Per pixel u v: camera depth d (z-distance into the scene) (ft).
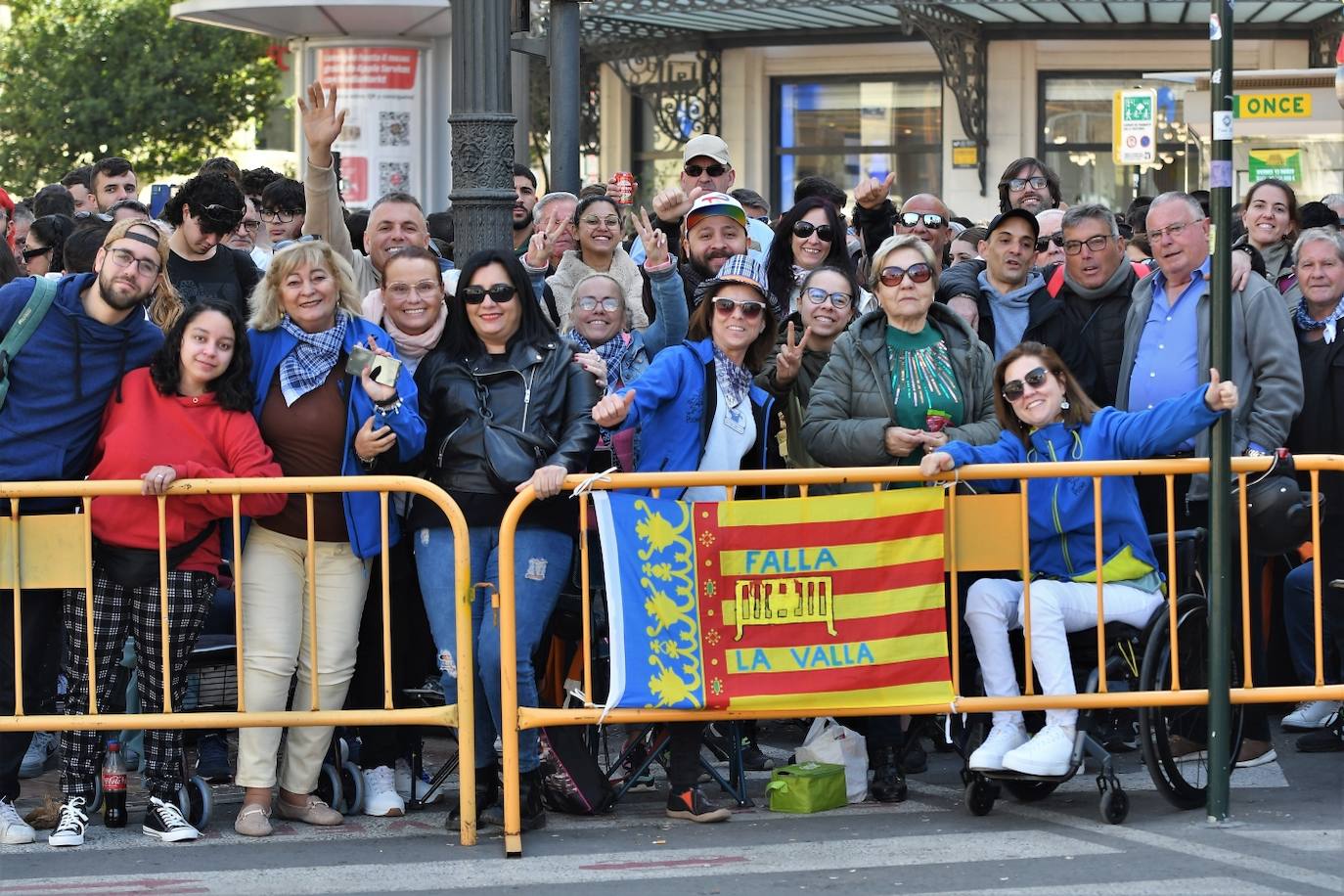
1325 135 44.47
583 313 23.86
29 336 20.21
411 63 52.03
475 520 20.52
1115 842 19.66
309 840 20.43
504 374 20.80
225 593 23.08
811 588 20.24
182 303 22.11
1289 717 25.66
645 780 22.76
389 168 52.19
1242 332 23.22
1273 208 28.12
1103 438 20.90
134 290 20.17
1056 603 20.58
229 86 74.28
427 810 21.93
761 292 21.27
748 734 23.77
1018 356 21.20
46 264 30.04
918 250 22.02
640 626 19.99
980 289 26.37
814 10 61.93
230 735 26.63
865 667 20.24
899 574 20.31
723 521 20.16
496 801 20.88
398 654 22.12
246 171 29.48
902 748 21.91
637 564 20.02
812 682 20.20
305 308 20.74
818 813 21.29
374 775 21.75
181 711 20.62
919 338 22.35
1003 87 66.80
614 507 20.02
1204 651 21.27
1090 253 24.91
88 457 20.71
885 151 69.21
